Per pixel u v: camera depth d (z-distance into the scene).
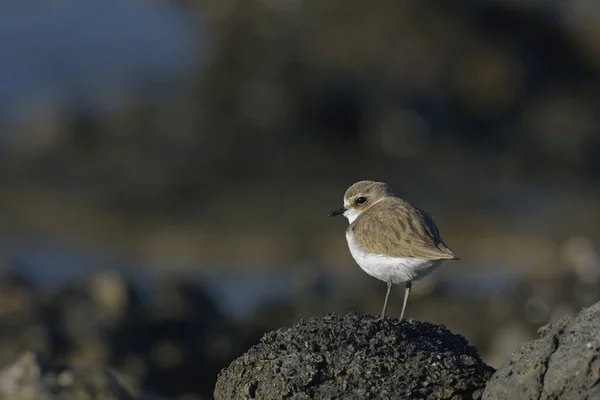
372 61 22.31
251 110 21.91
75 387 9.10
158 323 13.09
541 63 23.47
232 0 22.88
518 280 14.98
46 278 16.62
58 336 12.77
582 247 15.41
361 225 8.16
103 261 17.83
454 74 22.56
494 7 23.47
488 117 22.58
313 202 19.64
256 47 22.52
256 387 6.52
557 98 23.08
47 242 18.56
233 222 19.08
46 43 26.78
